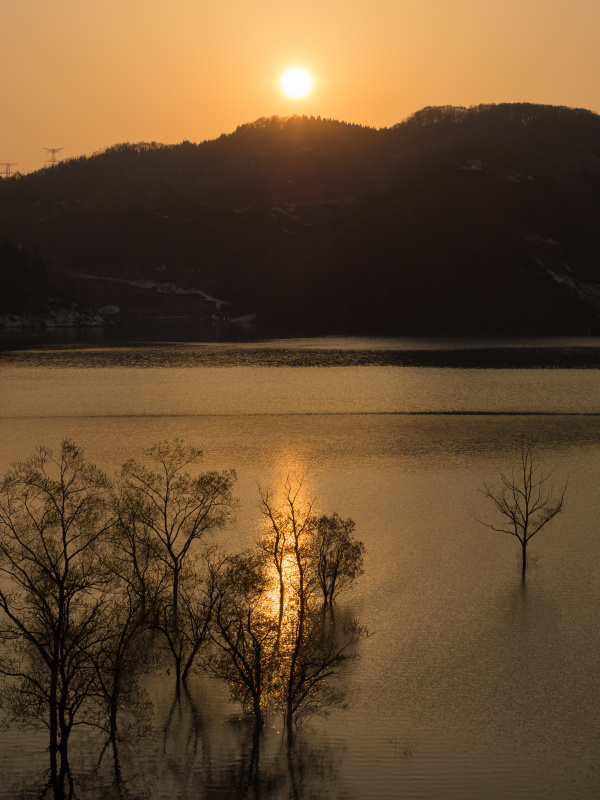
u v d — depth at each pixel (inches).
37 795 1310.3
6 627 1697.8
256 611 1652.3
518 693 1590.8
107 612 1619.1
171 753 1412.4
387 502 3011.8
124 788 1316.4
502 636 1831.9
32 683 1483.8
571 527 2679.6
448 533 2613.2
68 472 3208.7
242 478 3393.2
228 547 2343.8
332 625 1877.5
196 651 1609.3
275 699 1536.7
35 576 1582.2
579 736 1455.5
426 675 1660.9
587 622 1903.3
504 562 2330.2
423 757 1395.2
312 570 1959.9
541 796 1295.5
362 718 1513.3
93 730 1488.7
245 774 1353.3
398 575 2215.8
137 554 1692.9
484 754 1398.9
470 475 3472.0
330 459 3789.4
